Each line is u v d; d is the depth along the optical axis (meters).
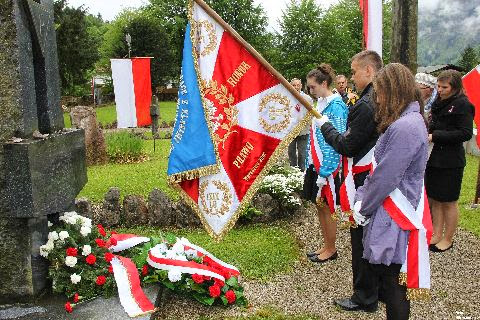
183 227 6.43
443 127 5.13
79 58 37.38
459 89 5.08
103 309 3.75
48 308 3.79
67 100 38.69
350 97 7.33
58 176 4.07
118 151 12.16
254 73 3.77
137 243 4.50
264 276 4.75
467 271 4.86
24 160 3.64
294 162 9.32
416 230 2.85
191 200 3.92
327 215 4.99
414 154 2.78
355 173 3.79
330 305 4.09
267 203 6.68
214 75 3.77
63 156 4.18
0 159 3.73
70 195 4.29
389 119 2.87
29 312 3.73
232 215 3.85
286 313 3.93
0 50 3.70
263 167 3.82
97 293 3.99
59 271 3.96
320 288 4.46
